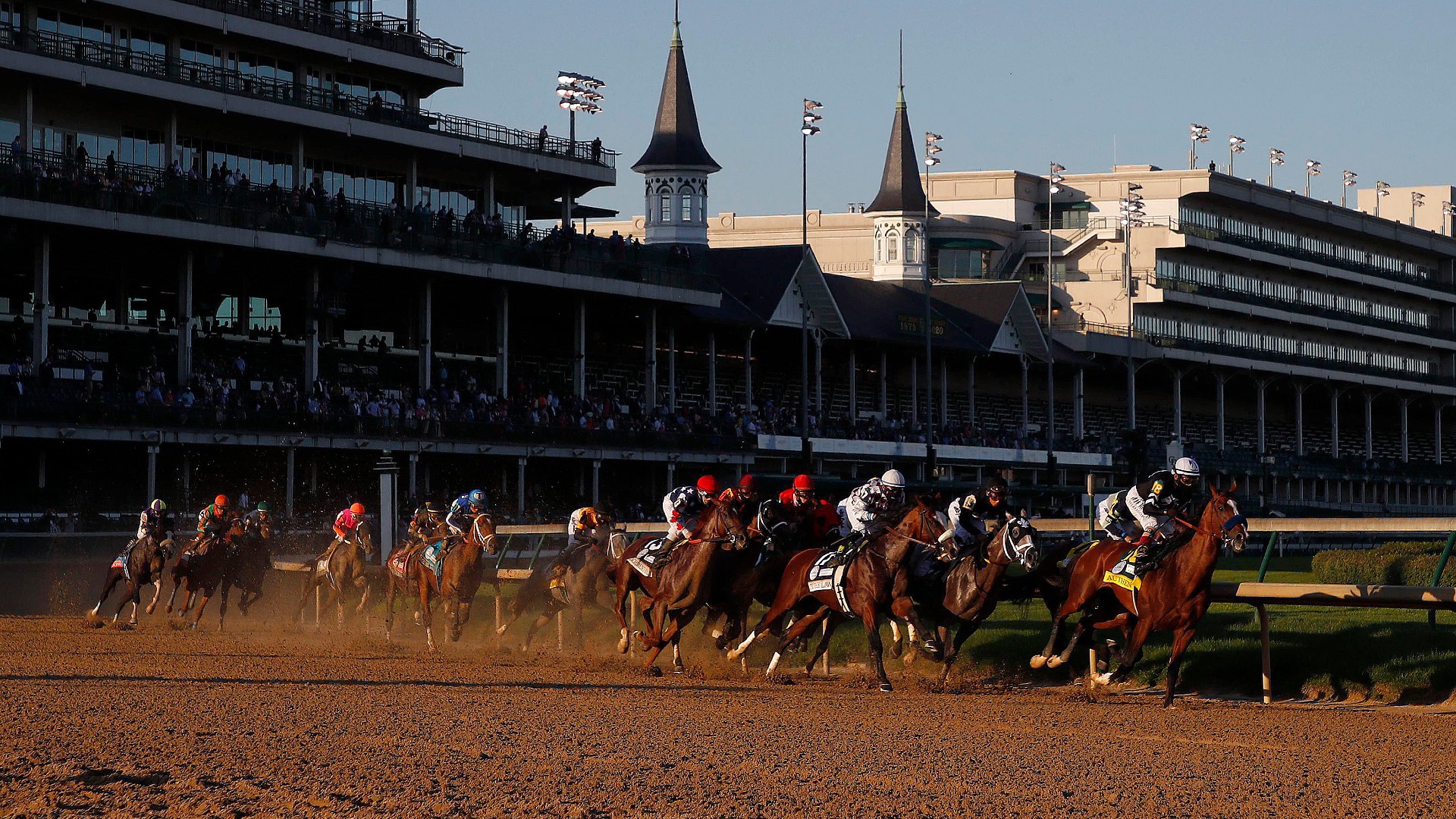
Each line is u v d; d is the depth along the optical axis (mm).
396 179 57500
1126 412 95125
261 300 53281
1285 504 86250
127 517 42156
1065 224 101812
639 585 20688
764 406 64500
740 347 70500
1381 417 120125
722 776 11953
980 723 14938
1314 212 106500
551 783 11641
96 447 45500
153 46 49781
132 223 44281
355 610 31938
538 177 60812
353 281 53969
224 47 51719
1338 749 13484
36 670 19109
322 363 53719
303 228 48250
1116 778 12000
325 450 48688
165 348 50188
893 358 77062
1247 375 96812
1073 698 17297
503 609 30031
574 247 56375
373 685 17922
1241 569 37625
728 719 15016
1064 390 91750
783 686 18500
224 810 10672
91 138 48406
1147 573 16781
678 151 74875
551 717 14977
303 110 50906
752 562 19641
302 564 31812
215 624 30641
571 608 22625
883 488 18156
